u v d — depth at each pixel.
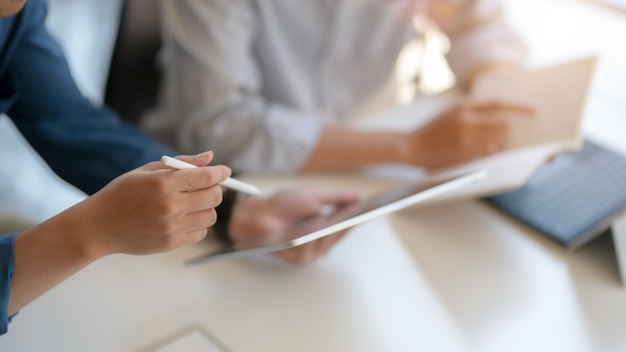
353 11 1.16
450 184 0.75
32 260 0.53
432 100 1.21
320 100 1.25
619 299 0.80
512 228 0.91
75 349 0.67
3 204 0.91
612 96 1.27
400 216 0.92
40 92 0.86
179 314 0.72
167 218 0.52
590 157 0.99
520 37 1.29
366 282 0.79
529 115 0.96
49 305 0.71
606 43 1.54
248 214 0.84
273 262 0.81
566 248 0.87
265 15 1.09
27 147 1.36
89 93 1.47
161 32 1.15
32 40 0.86
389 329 0.73
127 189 0.52
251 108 1.03
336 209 0.88
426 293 0.78
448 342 0.72
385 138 1.01
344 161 1.00
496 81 1.07
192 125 1.03
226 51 1.01
